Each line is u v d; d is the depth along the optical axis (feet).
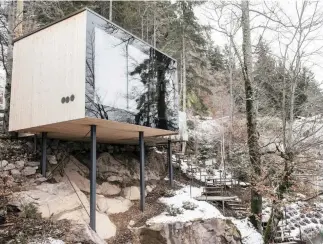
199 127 69.62
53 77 26.20
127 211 31.04
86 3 62.44
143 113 30.07
